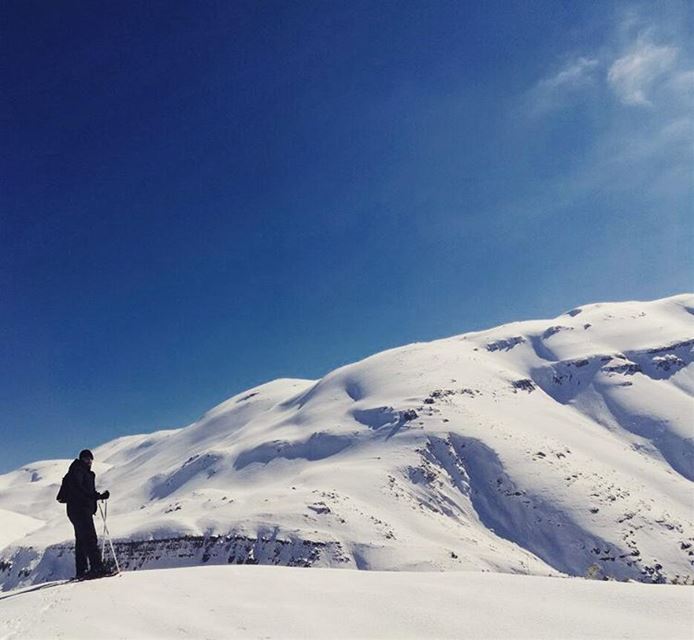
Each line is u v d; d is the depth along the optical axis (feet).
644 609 26.45
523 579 32.83
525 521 412.36
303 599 28.89
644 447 584.40
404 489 424.87
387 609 27.37
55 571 362.33
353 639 23.72
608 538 377.91
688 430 591.37
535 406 634.02
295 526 333.62
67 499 34.91
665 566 349.61
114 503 627.05
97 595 29.04
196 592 29.89
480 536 387.55
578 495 426.10
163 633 23.89
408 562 288.30
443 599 28.84
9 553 422.41
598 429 621.31
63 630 23.85
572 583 31.12
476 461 475.31
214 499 435.53
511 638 23.88
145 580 32.55
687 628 24.07
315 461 531.09
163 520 375.86
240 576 33.63
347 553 306.14
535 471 456.86
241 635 23.89
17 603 28.81
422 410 556.10
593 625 24.91
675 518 408.05
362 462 480.23
